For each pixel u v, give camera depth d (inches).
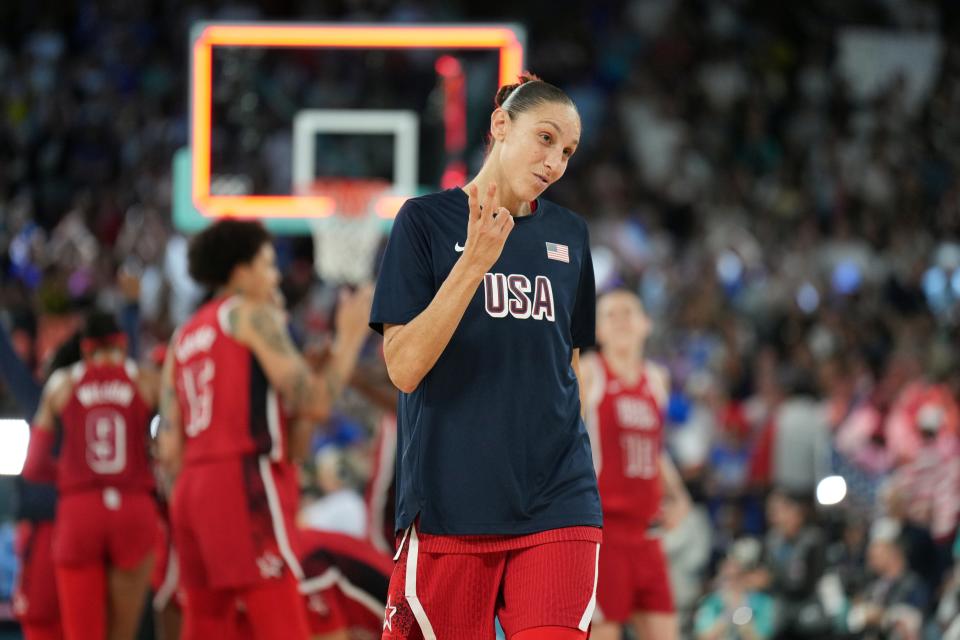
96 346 822.5
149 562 824.3
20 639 1114.1
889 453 1546.5
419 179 1583.4
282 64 1605.6
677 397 1660.9
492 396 472.4
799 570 1164.5
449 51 1571.1
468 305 474.6
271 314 708.0
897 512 1284.4
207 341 706.2
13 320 1320.1
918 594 1157.1
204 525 688.4
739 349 1841.8
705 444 1568.7
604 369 869.8
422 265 480.1
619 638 863.7
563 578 464.4
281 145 1573.6
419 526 474.6
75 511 803.4
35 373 1278.3
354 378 827.4
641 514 856.3
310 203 1557.6
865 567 1230.9
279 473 706.8
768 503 1234.0
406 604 475.2
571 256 500.4
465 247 451.8
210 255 734.5
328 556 792.9
